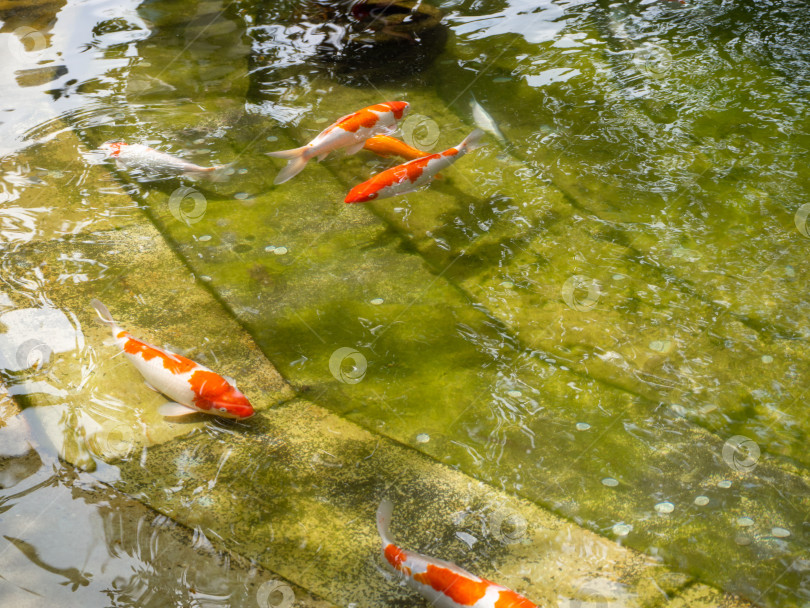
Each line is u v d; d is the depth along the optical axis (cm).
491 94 434
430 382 264
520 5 542
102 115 405
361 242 330
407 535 210
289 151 330
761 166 372
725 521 217
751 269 313
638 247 327
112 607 185
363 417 249
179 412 242
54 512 209
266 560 200
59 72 445
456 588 182
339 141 342
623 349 279
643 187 362
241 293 300
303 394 257
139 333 275
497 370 270
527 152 387
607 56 472
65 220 330
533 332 286
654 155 383
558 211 348
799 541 212
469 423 248
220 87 437
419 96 432
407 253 325
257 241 328
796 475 232
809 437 245
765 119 407
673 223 339
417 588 190
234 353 271
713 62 461
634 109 420
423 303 299
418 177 322
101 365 260
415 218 345
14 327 273
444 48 484
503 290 306
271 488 222
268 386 259
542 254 324
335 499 220
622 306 297
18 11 519
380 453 236
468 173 373
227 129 399
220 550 202
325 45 487
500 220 343
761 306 296
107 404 245
